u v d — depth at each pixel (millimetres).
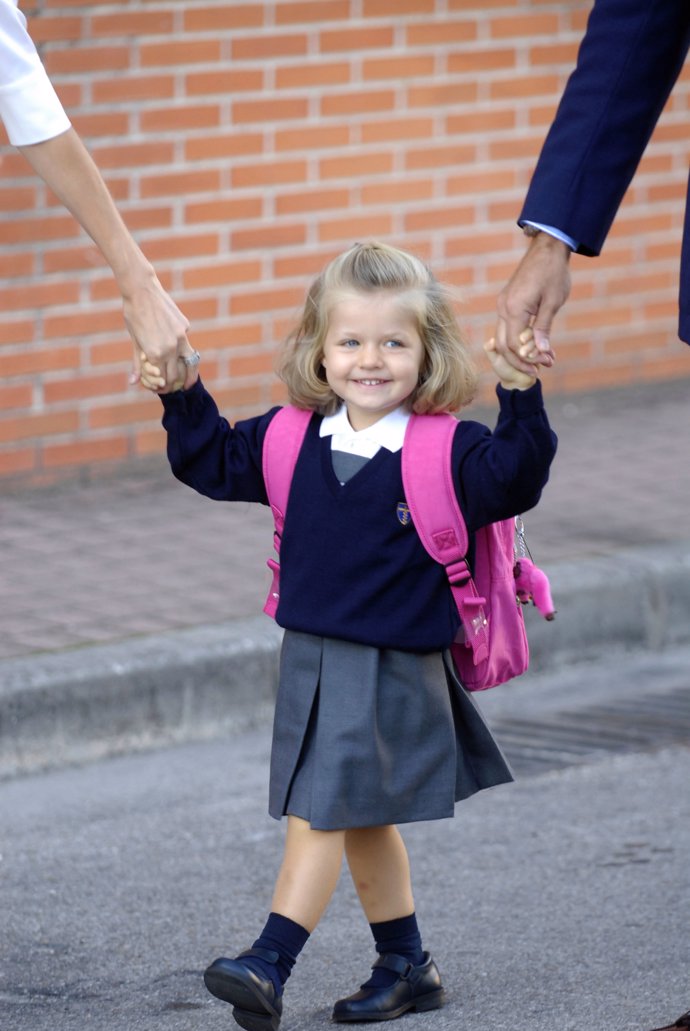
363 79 12492
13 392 11352
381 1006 5773
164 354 5480
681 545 10711
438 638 5469
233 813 7879
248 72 11992
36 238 11266
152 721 8594
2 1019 5859
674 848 7555
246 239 12180
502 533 5570
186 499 11492
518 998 6012
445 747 5543
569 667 10047
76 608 9359
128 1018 5875
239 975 5238
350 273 5434
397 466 5430
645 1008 5922
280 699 5586
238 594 9719
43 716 8258
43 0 11141
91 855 7359
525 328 5441
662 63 5562
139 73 11570
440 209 13016
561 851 7504
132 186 11680
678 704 9523
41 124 5258
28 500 11320
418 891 7035
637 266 14102
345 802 5410
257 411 12398
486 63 13031
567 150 5551
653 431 13203
